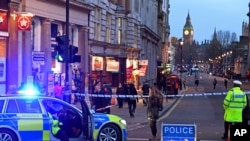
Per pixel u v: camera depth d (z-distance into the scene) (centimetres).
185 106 3838
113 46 4359
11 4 2442
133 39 5375
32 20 2669
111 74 4378
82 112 1277
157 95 1683
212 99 5025
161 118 2669
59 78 2983
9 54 2464
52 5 2889
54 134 1251
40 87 2247
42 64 2656
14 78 2483
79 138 1293
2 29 2423
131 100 2659
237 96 1561
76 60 1986
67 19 1973
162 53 10144
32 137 1232
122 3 4909
